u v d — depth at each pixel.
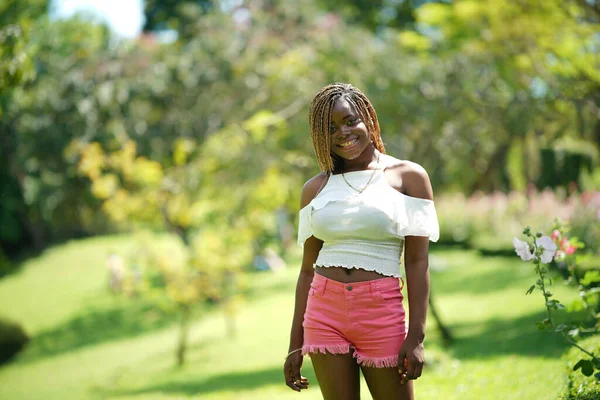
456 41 13.22
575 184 23.83
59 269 32.75
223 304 16.41
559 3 11.25
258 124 12.15
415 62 14.96
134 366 15.23
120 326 21.11
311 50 16.38
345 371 3.32
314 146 3.45
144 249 15.24
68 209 24.89
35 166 22.53
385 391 3.29
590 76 12.09
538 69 12.77
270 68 17.12
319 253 3.43
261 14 19.78
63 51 22.52
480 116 15.33
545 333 9.59
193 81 19.89
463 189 30.20
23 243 38.41
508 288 15.98
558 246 4.86
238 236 15.20
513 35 12.19
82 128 20.83
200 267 14.92
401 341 3.25
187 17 22.41
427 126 14.72
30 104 20.64
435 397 6.68
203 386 11.27
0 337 18.84
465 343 10.88
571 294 11.84
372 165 3.44
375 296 3.26
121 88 20.39
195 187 15.70
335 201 3.36
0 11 10.59
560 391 4.62
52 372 16.23
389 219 3.27
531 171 25.95
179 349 14.61
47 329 22.08
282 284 23.17
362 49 15.02
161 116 21.30
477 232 27.22
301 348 3.50
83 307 24.55
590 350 4.74
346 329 3.29
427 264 3.30
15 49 7.39
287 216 26.39
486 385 6.83
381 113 14.26
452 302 15.91
